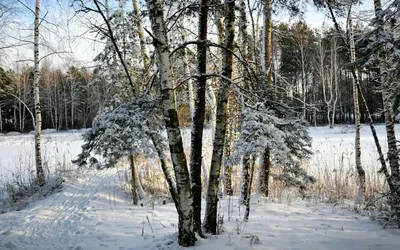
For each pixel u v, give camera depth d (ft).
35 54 32.32
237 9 24.22
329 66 107.65
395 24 15.07
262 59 26.73
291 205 23.41
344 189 27.55
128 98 28.09
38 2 32.12
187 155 35.19
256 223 18.16
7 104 143.33
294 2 23.50
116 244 15.85
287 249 13.60
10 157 49.88
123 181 34.96
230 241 14.37
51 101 149.38
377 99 100.83
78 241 16.92
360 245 14.10
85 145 15.10
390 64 18.33
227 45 16.01
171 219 20.58
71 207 25.41
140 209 24.45
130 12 25.11
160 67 13.37
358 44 16.52
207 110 33.83
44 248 16.22
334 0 22.61
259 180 26.43
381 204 21.93
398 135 58.90
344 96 120.67
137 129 14.55
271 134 14.24
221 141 15.80
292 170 21.38
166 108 13.39
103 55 28.94
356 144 25.96
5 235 18.34
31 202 28.43
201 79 15.11
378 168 34.12
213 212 15.76
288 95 22.35
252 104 16.93
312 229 16.94
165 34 13.61
